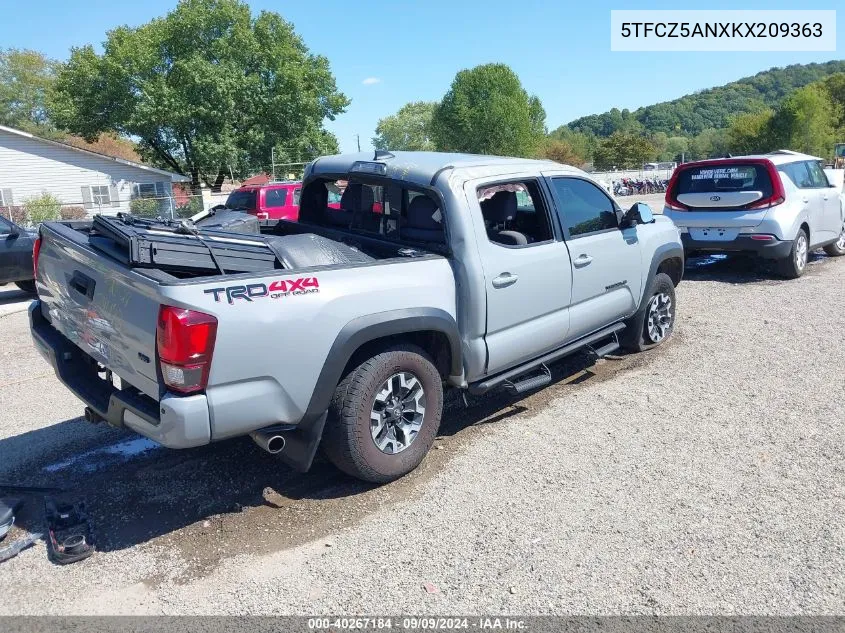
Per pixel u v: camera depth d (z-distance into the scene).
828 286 9.15
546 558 3.26
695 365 6.07
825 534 3.40
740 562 3.19
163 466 4.32
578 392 5.52
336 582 3.11
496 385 4.57
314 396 3.52
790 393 5.32
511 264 4.49
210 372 3.13
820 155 73.06
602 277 5.43
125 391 3.51
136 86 36.66
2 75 67.19
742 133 79.25
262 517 3.68
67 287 3.91
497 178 4.54
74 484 4.10
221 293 3.15
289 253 3.75
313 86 39.69
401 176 4.43
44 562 3.30
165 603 2.98
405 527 3.55
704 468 4.13
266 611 2.92
